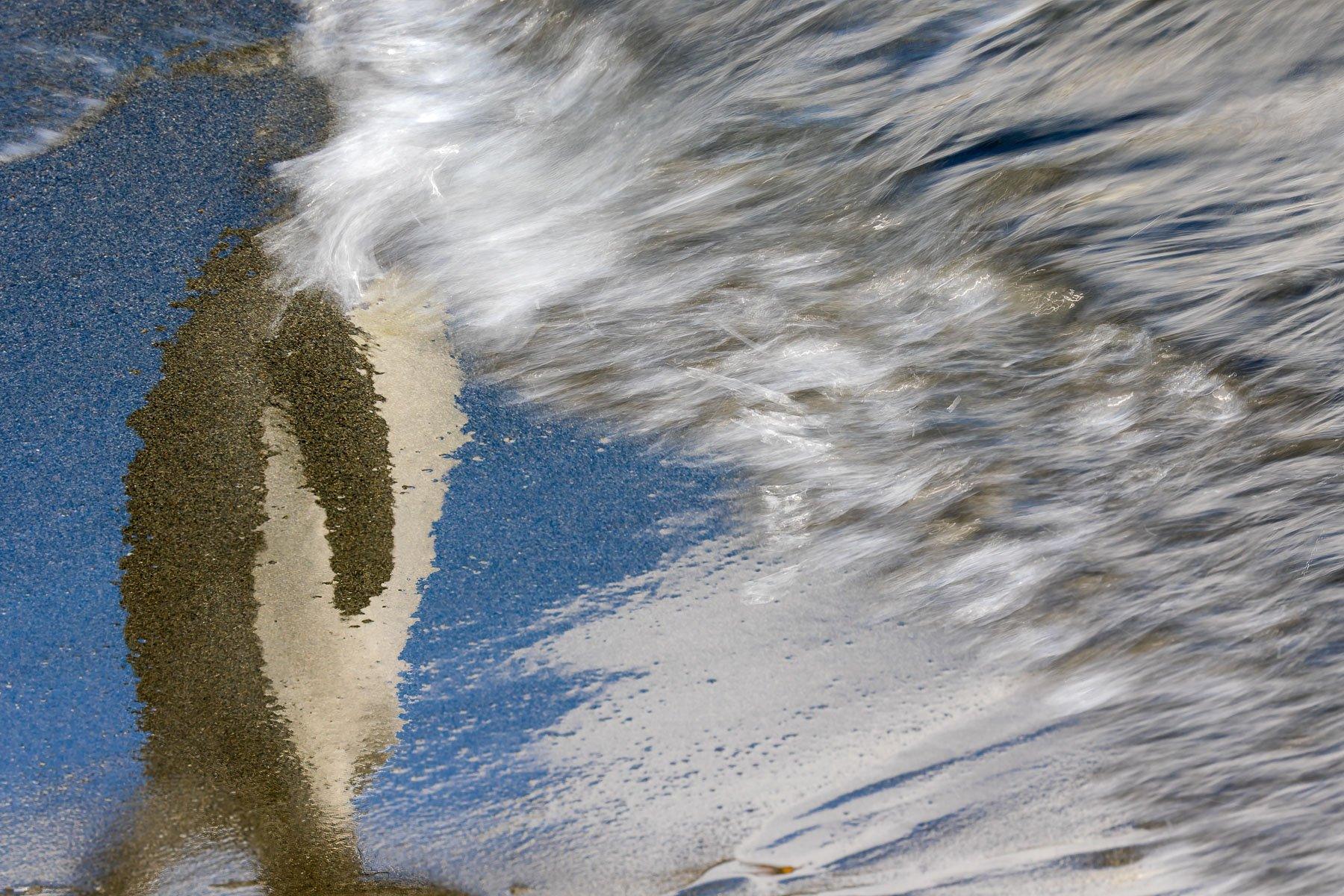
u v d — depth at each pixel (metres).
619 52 5.13
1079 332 3.36
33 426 3.26
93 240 4.05
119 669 2.62
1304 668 2.43
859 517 2.95
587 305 3.76
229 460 3.16
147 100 4.98
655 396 3.37
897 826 2.27
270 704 2.55
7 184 4.35
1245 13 4.32
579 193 4.39
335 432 3.26
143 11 5.70
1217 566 2.67
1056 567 2.74
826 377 3.38
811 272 3.81
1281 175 3.70
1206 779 2.29
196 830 2.33
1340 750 2.28
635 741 2.46
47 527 2.96
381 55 5.51
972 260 3.70
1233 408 3.03
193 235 4.09
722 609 2.74
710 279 3.82
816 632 2.67
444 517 3.00
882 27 4.93
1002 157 4.04
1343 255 3.32
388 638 2.70
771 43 4.97
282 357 3.52
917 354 3.42
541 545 2.92
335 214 4.24
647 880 2.22
